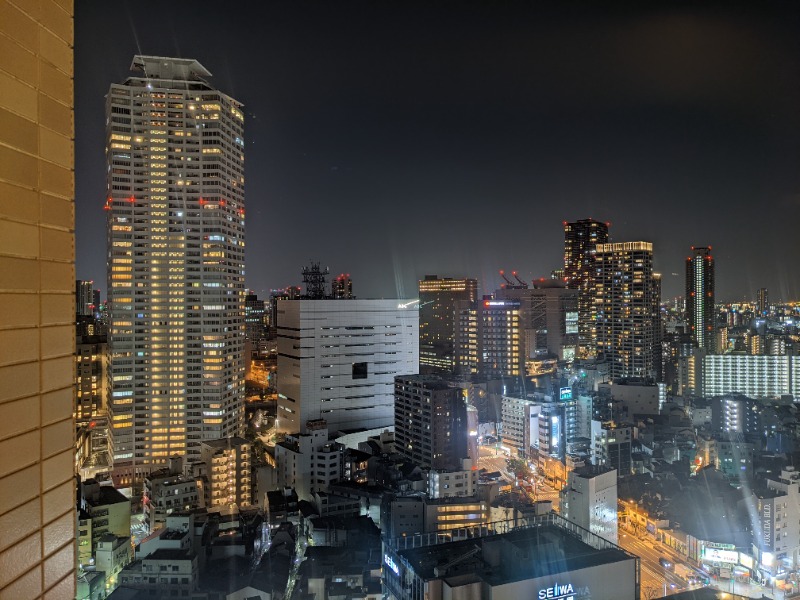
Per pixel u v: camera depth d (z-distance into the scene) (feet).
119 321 596.29
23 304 28.66
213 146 634.43
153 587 292.81
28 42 29.45
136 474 589.73
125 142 613.52
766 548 384.88
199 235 624.18
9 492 27.53
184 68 653.30
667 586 379.96
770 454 549.95
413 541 304.71
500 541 247.91
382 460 549.54
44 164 30.50
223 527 368.89
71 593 32.17
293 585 318.86
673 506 467.52
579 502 427.74
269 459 627.05
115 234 602.44
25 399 28.71
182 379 609.01
